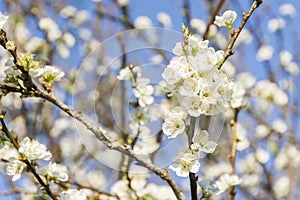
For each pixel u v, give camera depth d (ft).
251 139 5.20
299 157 5.24
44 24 4.61
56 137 4.60
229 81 2.27
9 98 4.40
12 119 4.37
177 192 2.37
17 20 4.63
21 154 2.57
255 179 5.04
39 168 2.60
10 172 2.56
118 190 3.60
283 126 5.28
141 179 3.65
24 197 3.72
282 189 5.04
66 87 4.57
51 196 2.60
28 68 2.38
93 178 4.31
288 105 5.36
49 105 4.59
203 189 2.41
